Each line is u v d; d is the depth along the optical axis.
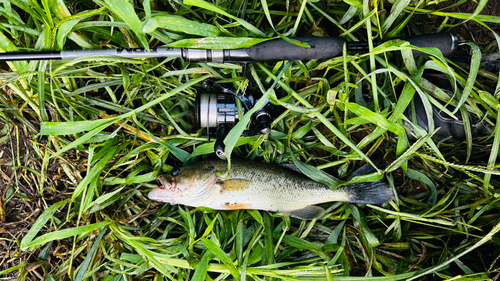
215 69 0.45
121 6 0.32
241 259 0.43
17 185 0.46
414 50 0.40
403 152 0.42
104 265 0.45
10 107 0.44
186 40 0.37
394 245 0.47
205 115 0.42
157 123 0.47
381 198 0.46
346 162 0.47
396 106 0.40
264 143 0.47
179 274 0.43
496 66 0.48
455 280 0.42
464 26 0.48
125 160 0.45
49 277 0.44
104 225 0.43
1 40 0.39
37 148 0.45
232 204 0.45
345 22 0.44
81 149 0.43
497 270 0.41
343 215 0.47
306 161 0.48
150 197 0.43
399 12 0.41
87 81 0.45
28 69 0.41
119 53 0.38
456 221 0.43
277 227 0.47
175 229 0.49
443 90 0.45
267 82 0.44
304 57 0.40
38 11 0.39
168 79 0.46
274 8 0.48
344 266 0.45
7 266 0.46
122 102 0.48
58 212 0.47
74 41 0.42
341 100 0.41
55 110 0.44
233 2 0.46
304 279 0.43
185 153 0.44
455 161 0.47
